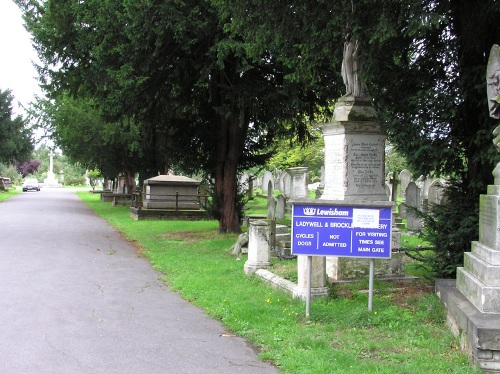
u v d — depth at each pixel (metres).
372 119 8.95
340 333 6.12
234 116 17.42
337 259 8.66
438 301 7.03
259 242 10.04
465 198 8.05
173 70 15.54
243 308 7.20
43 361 5.23
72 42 15.55
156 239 16.55
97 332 6.28
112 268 11.07
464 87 7.75
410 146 7.95
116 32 14.09
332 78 14.34
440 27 8.21
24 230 18.50
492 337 4.70
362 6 7.79
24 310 7.23
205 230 19.25
